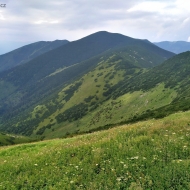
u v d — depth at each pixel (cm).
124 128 1995
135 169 1048
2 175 1315
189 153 1120
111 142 1522
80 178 1061
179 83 19312
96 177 1052
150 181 913
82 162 1257
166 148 1207
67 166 1261
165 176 923
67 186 1011
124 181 966
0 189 1119
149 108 17988
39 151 1859
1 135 19275
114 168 1107
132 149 1277
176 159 1076
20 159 1622
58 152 1527
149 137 1446
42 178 1155
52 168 1262
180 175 920
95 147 1456
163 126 1688
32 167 1353
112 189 920
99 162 1205
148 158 1123
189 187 840
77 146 1588
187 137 1348
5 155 2075
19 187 1120
